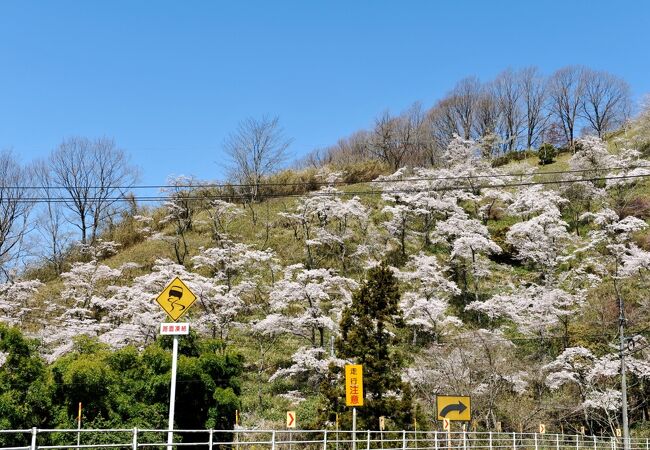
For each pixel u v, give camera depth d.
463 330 41.59
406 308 41.62
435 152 80.12
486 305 41.19
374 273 26.84
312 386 34.38
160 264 46.19
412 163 78.38
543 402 33.69
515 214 56.94
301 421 28.81
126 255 54.34
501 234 55.62
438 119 85.75
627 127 73.44
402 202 56.91
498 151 84.94
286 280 40.28
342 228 53.28
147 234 59.66
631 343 35.06
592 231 50.22
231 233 56.53
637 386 35.91
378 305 26.45
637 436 33.97
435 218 58.19
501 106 86.38
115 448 18.11
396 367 26.89
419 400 30.03
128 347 21.22
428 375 30.66
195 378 20.72
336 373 26.55
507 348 36.38
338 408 24.91
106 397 19.09
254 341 40.56
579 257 50.75
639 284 43.69
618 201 55.75
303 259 51.00
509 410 31.30
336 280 40.06
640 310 39.16
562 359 34.78
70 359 19.58
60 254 56.62
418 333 41.84
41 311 43.69
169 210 58.66
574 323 41.22
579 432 34.66
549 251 48.19
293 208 60.22
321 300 43.22
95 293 44.91
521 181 63.53
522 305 41.34
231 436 21.77
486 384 31.17
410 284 46.69
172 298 13.08
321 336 37.16
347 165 74.06
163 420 19.67
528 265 52.53
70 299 45.53
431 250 53.31
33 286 44.50
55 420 18.08
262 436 25.06
